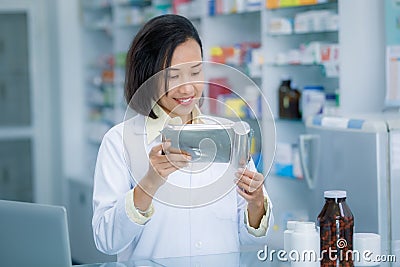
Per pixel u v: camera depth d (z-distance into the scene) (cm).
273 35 458
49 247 200
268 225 237
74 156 709
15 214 202
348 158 320
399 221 310
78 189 666
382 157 305
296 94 451
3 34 743
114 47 662
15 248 205
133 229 224
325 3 423
